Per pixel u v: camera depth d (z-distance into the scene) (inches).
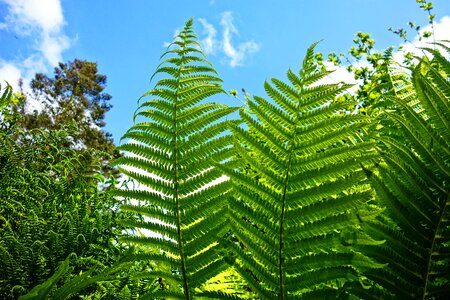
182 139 36.4
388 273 27.6
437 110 28.7
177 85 39.8
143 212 34.6
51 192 60.6
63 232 46.1
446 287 26.9
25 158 63.9
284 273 29.5
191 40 42.8
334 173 30.1
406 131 28.8
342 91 33.5
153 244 33.7
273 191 31.2
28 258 41.8
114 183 66.7
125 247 50.1
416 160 28.3
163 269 36.9
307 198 30.3
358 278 28.7
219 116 37.6
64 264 28.1
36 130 68.1
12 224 53.2
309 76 34.7
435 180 27.6
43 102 768.3
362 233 28.1
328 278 28.4
